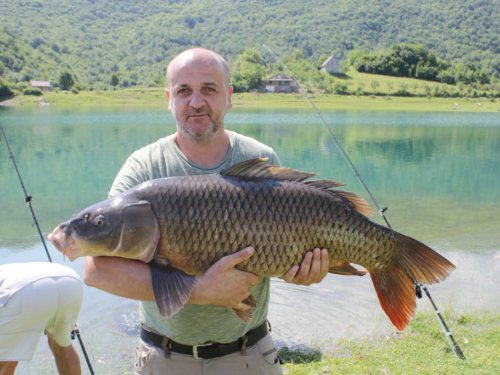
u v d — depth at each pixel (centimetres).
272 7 16850
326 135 2680
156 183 225
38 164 1702
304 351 468
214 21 16362
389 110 5897
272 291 608
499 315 527
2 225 919
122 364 454
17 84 6994
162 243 221
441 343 471
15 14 13900
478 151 2192
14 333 214
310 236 233
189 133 238
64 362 261
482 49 15800
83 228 221
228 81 251
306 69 8462
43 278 223
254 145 262
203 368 241
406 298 253
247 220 224
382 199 1202
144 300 228
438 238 861
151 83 8494
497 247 804
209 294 215
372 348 469
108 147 2123
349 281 640
